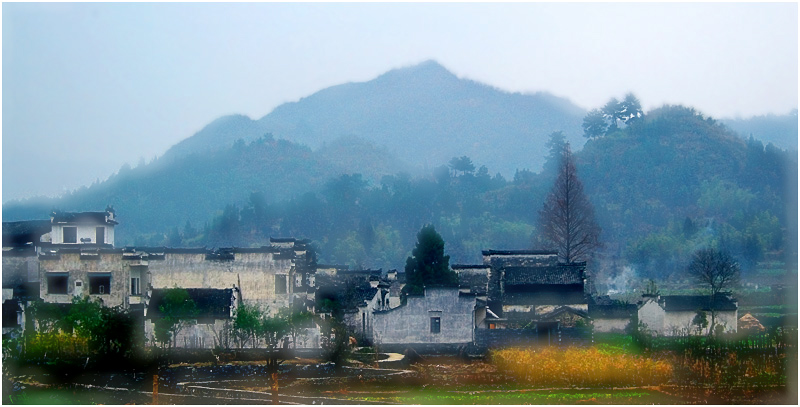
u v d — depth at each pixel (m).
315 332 112.00
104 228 135.12
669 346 113.25
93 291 123.25
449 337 121.88
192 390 87.69
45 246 131.38
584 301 137.75
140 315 112.62
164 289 118.62
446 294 122.56
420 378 95.81
